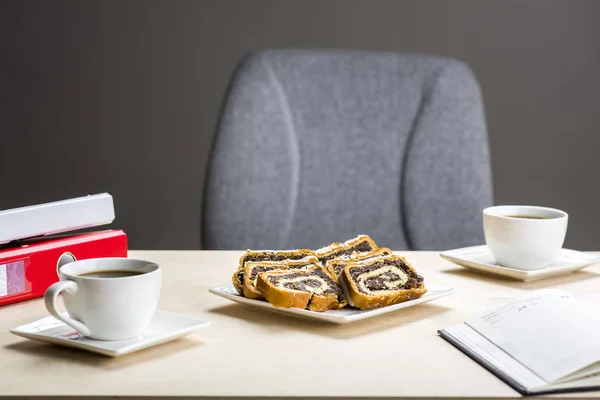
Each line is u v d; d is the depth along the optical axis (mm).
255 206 1625
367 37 2811
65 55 2848
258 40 2812
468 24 2809
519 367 741
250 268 966
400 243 1704
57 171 2922
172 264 1219
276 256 1028
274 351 800
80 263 846
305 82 1671
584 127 2873
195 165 2902
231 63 2830
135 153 2904
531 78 2842
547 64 2832
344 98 1685
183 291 1051
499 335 818
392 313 946
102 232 1092
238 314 941
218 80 2840
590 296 1020
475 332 850
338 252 1069
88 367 750
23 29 2834
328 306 920
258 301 921
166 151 2900
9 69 2857
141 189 2930
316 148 1674
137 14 2814
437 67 1696
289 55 1673
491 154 2883
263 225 1634
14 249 978
